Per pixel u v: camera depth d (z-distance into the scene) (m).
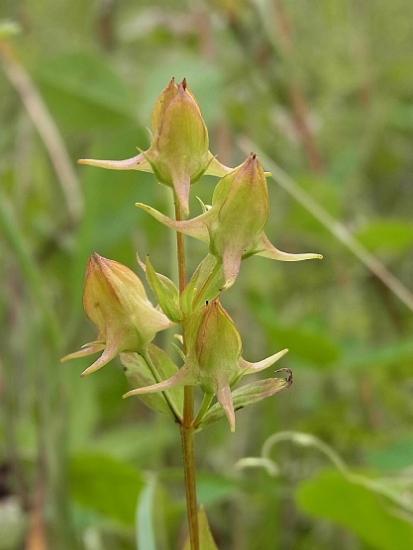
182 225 0.15
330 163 0.43
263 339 0.35
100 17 0.45
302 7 0.45
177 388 0.16
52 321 0.26
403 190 0.45
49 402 0.25
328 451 0.22
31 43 0.39
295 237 0.39
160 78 0.33
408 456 0.27
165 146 0.15
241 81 0.41
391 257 0.40
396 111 0.44
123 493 0.24
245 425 0.34
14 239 0.25
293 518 0.31
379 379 0.34
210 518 0.31
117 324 0.15
